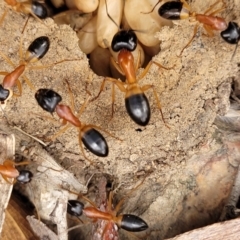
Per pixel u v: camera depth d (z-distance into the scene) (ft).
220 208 0.47
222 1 0.45
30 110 0.46
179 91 0.46
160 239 0.47
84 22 0.46
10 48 0.45
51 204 0.47
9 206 0.47
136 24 0.45
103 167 0.47
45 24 0.45
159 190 0.48
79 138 0.45
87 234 0.48
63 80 0.46
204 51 0.45
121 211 0.48
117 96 0.46
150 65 0.45
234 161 0.47
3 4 0.45
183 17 0.44
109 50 0.46
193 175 0.47
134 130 0.46
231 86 0.47
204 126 0.47
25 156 0.47
